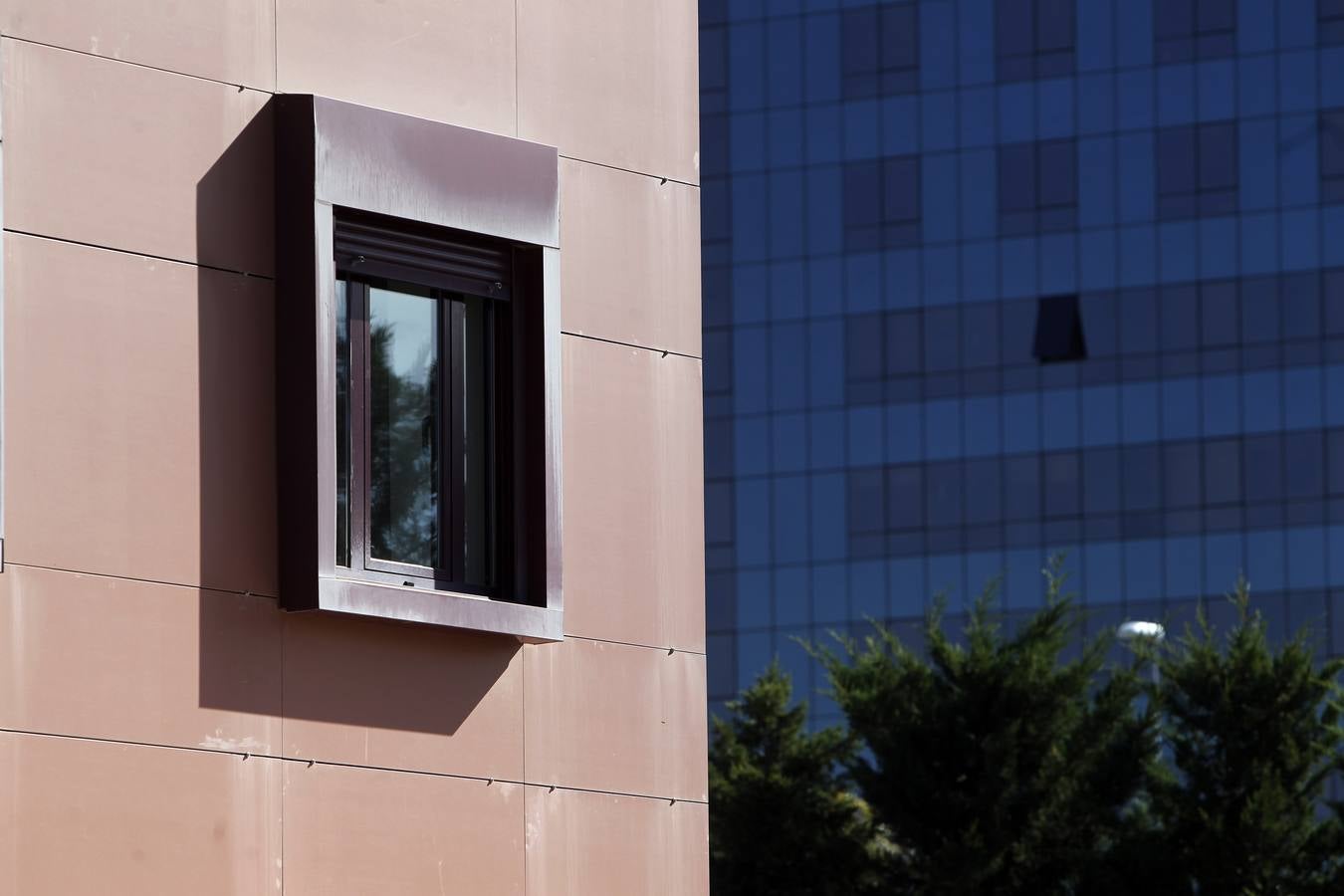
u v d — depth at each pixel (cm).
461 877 1805
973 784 4716
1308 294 10875
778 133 11838
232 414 1730
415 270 1853
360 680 1775
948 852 4588
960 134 11531
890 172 11625
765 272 11775
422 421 1859
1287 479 10788
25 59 1658
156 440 1686
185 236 1723
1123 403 11081
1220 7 11125
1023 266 11331
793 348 11681
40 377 1631
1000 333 11344
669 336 2017
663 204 2036
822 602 11425
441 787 1806
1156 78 11212
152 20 1734
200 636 1688
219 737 1686
